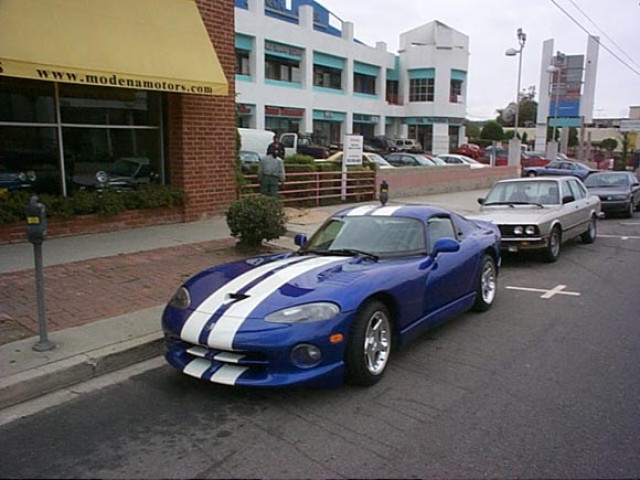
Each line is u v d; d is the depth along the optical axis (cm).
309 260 521
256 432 381
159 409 418
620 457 345
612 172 1906
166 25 1029
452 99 5225
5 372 450
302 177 1567
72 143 1018
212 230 1088
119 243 952
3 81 925
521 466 336
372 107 4872
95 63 894
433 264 546
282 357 407
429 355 525
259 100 3747
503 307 700
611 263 999
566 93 4853
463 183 2436
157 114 1133
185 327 436
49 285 698
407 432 379
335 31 4675
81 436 379
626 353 532
